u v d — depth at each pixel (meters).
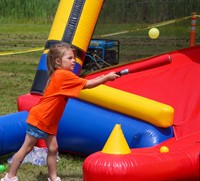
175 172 5.25
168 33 10.67
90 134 6.71
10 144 6.78
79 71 7.41
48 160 5.72
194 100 6.88
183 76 7.42
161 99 6.93
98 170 4.98
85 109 6.86
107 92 6.72
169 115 6.22
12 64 17.08
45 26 26.70
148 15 10.10
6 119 6.87
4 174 6.38
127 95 6.60
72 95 5.48
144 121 6.43
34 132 5.57
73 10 7.55
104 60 9.43
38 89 7.33
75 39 7.41
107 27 9.50
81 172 6.51
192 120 6.54
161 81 7.33
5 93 12.07
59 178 5.75
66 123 6.89
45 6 27.14
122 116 6.61
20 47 20.61
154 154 5.32
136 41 9.78
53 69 5.57
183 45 10.63
